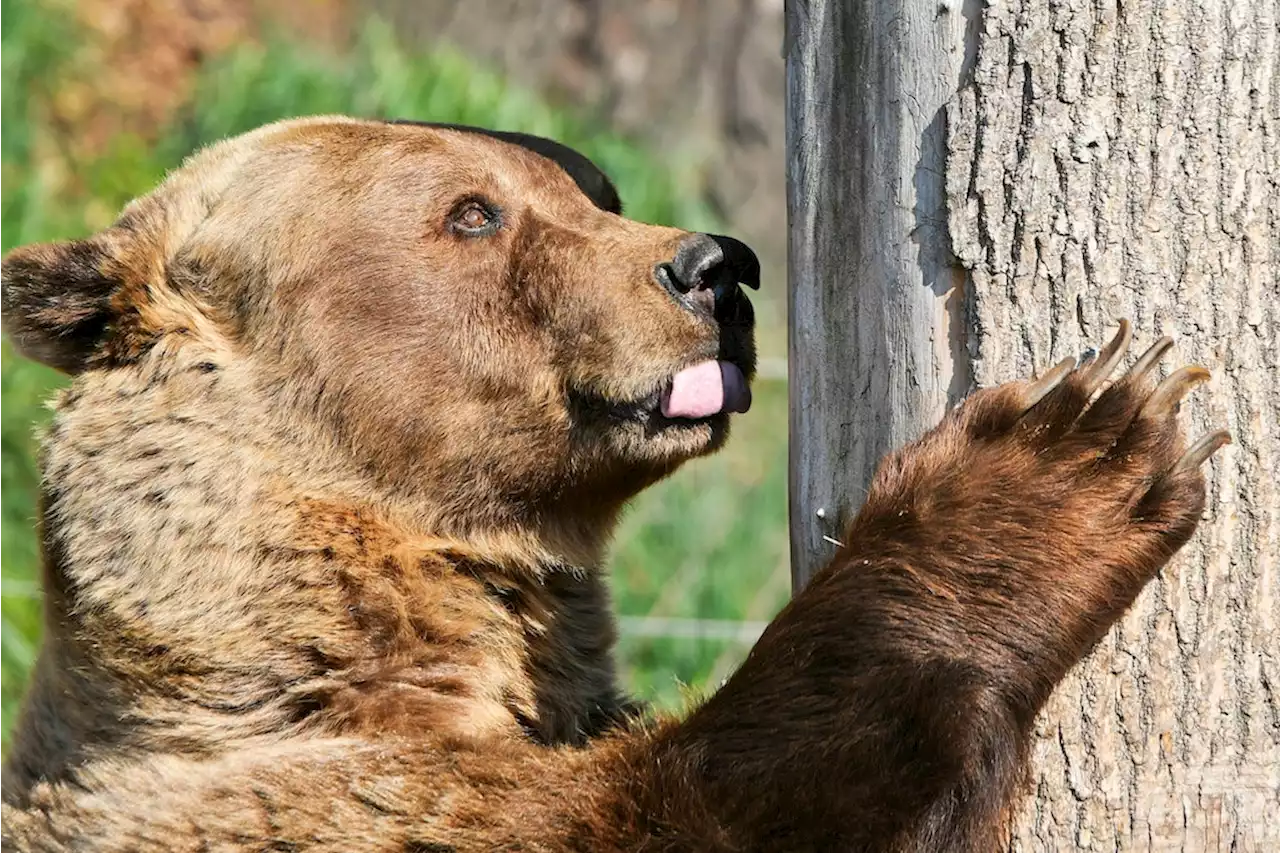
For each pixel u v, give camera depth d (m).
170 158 22.73
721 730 5.94
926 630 5.91
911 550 6.03
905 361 6.48
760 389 19.77
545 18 25.62
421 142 7.59
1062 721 6.35
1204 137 6.09
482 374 7.34
